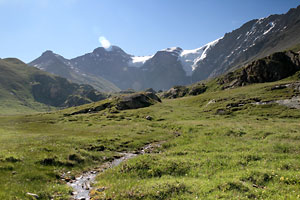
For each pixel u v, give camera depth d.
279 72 121.50
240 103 75.62
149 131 43.47
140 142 33.84
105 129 47.31
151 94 118.56
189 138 33.62
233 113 66.81
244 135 31.80
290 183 13.38
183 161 18.98
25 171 16.89
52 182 16.23
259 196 11.95
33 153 21.30
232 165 17.86
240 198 11.59
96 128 49.94
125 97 100.19
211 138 31.39
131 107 94.38
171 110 80.75
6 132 44.69
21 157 19.42
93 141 32.12
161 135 39.09
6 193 12.62
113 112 81.38
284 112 59.31
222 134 33.66
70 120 67.38
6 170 16.50
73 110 93.44
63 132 44.88
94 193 14.15
